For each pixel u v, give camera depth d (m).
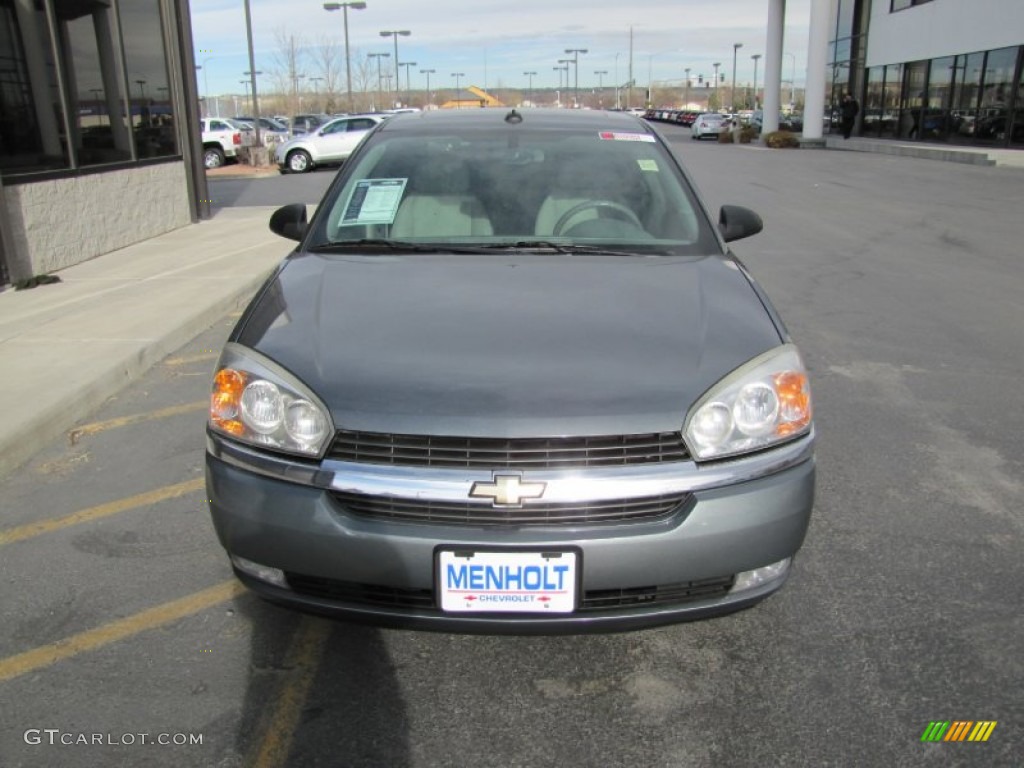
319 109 59.78
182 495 3.86
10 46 7.90
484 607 2.32
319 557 2.33
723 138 40.00
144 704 2.51
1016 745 2.33
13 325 6.33
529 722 2.44
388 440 2.31
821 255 9.74
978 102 26.27
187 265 8.82
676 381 2.40
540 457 2.28
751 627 2.87
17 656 2.72
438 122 4.12
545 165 3.79
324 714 2.47
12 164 7.89
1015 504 3.74
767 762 2.29
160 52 11.34
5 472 4.10
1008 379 5.45
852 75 36.72
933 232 11.27
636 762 2.29
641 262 3.22
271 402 2.42
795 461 2.48
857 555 3.31
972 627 2.86
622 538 2.28
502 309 2.75
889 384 5.35
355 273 3.08
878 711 2.47
